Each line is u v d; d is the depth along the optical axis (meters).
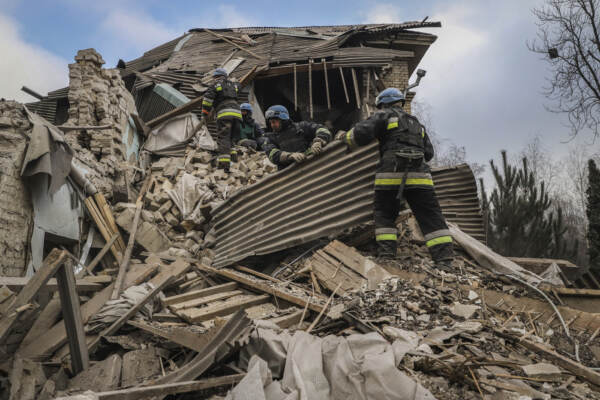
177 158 7.64
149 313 3.40
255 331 2.56
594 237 9.20
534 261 4.86
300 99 11.49
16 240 3.87
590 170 9.65
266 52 11.47
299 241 4.28
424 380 2.21
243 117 8.13
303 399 1.96
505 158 9.99
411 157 3.74
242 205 5.10
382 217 3.89
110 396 1.87
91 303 3.44
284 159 4.61
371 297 3.26
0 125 3.93
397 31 12.05
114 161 6.48
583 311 3.04
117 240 5.12
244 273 4.58
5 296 2.33
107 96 6.72
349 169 4.11
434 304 3.10
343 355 2.29
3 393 2.17
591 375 2.24
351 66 10.27
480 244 4.30
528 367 2.32
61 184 4.34
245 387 2.02
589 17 12.07
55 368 2.66
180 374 2.33
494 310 3.17
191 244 5.58
